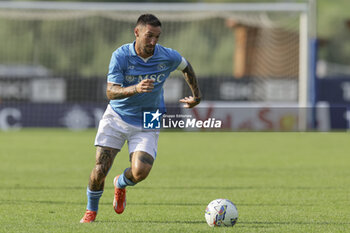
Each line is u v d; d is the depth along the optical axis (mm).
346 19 173750
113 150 23812
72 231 22469
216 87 86562
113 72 22688
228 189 35562
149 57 23062
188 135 79688
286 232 22781
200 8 78938
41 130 84625
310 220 25609
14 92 84125
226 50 163375
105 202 30672
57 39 156125
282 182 38531
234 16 95125
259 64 112750
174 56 23625
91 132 81625
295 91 89000
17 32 156375
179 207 29266
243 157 53312
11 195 33062
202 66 161500
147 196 32844
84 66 156250
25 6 77312
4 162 49344
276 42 111500
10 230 22812
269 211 28109
